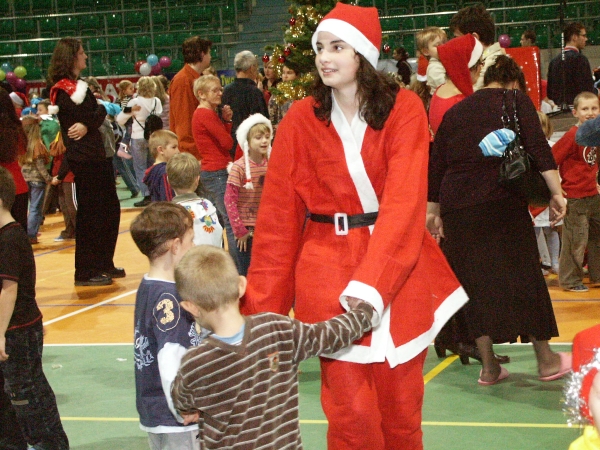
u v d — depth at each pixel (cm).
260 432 258
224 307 256
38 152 1138
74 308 770
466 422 449
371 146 305
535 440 420
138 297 321
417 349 307
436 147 482
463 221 470
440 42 564
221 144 754
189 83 845
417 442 319
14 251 374
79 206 854
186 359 256
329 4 881
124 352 620
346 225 310
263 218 315
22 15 2244
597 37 1755
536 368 541
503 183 455
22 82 1936
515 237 468
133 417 480
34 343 388
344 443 303
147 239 321
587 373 209
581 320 638
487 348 507
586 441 217
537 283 470
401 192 293
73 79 818
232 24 2169
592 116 700
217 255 260
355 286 279
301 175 314
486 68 499
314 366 573
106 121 1065
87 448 432
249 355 256
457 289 324
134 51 2112
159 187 615
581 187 719
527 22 1686
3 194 375
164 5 2223
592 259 753
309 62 901
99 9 2236
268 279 311
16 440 390
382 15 1955
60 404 507
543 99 1251
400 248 287
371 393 302
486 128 460
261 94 873
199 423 265
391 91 307
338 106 307
